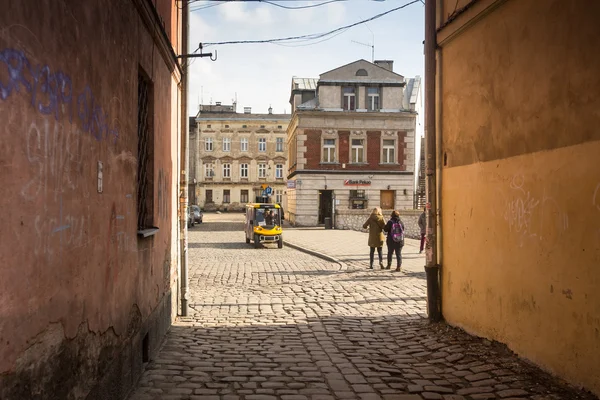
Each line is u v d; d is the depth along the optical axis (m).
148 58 6.54
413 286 13.11
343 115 44.28
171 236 8.88
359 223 40.62
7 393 2.69
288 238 30.78
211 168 82.44
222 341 7.84
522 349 6.29
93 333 4.19
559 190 5.57
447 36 8.35
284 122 82.88
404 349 7.36
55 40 3.33
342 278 14.78
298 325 8.96
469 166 7.77
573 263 5.32
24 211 2.89
